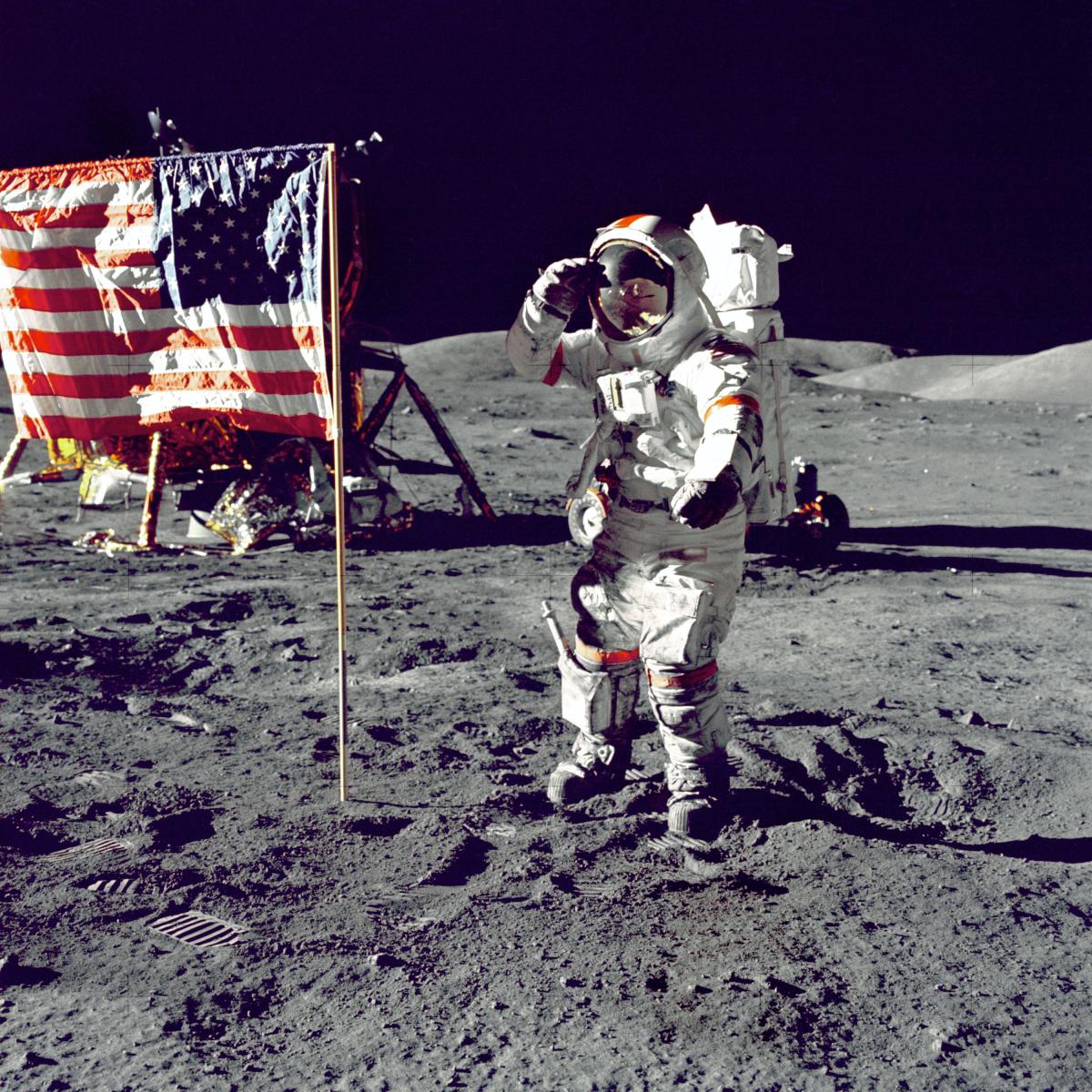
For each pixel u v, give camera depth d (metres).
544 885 3.06
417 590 7.33
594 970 2.62
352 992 2.53
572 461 14.66
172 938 2.78
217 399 4.09
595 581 3.55
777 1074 2.22
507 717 4.57
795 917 2.88
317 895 3.02
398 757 4.07
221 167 3.81
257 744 4.28
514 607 6.80
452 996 2.51
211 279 3.88
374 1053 2.29
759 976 2.57
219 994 2.51
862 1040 2.35
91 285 4.27
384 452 13.13
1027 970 2.63
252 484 9.09
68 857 3.25
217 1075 2.21
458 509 10.98
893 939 2.77
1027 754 4.03
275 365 3.87
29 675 5.24
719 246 5.15
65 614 6.42
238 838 3.36
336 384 3.64
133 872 3.12
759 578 7.69
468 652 5.66
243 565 8.34
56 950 2.71
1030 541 9.30
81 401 4.38
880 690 5.01
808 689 5.01
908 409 19.78
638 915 2.91
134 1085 2.18
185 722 4.58
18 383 4.46
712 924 2.86
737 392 3.23
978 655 5.68
